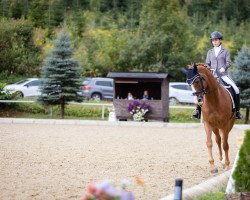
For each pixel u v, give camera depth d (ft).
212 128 35.58
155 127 67.77
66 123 69.72
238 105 37.42
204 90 33.27
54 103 82.69
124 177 30.40
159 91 80.69
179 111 89.66
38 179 28.86
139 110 75.15
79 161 35.91
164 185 28.27
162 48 136.98
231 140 53.01
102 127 65.51
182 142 50.03
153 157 39.24
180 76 137.08
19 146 43.11
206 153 42.78
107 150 42.34
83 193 25.39
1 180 28.22
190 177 31.53
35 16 209.87
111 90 108.17
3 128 59.62
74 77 83.25
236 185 24.13
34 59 139.13
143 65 138.21
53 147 43.11
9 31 136.67
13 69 134.82
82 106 91.35
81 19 190.49
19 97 98.37
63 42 85.20
